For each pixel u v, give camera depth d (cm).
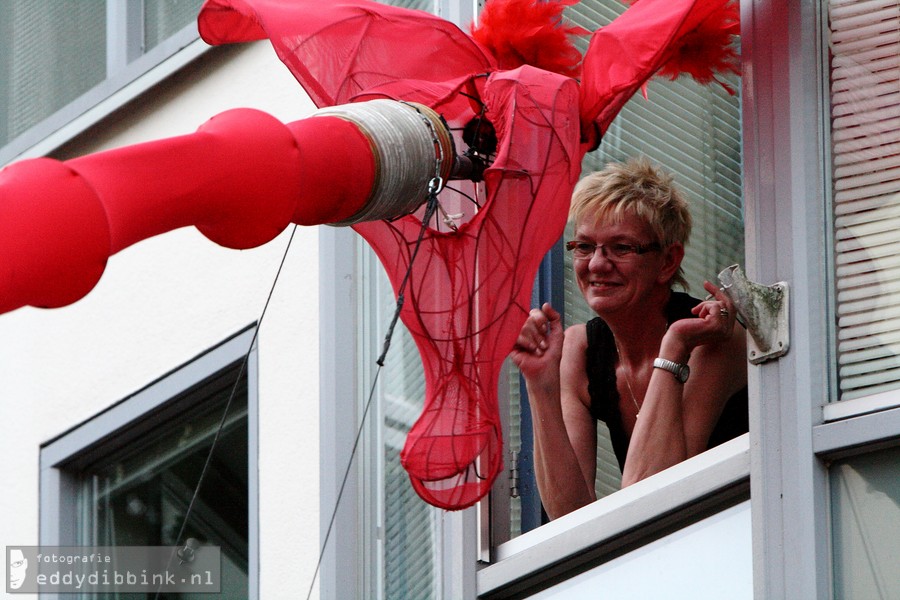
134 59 2075
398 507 1569
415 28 1239
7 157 2227
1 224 865
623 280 1378
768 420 1251
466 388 1159
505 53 1258
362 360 1645
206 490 1927
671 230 1384
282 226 1006
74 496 2092
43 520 2092
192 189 948
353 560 1589
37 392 2142
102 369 2055
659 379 1332
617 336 1396
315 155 1023
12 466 2150
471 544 1446
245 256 1889
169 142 946
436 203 1114
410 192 1080
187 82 2002
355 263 1669
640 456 1333
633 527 1332
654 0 1238
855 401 1229
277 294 1833
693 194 1518
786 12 1307
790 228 1272
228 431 1902
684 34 1291
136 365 2008
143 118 2053
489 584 1427
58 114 2166
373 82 1219
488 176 1150
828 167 1280
